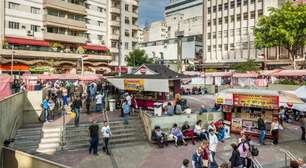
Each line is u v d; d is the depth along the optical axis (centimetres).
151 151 1591
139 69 2544
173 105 2167
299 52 5034
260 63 5691
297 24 4247
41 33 5184
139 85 2280
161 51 9219
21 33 4862
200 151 1127
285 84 3638
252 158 1253
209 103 3158
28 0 4953
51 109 1944
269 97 1823
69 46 5725
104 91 2630
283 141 1844
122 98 2372
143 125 1900
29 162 871
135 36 7456
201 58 7825
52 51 5147
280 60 5366
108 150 1573
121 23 7006
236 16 6362
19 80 2752
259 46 4812
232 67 5894
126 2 7125
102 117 2039
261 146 1728
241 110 1994
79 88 2731
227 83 4672
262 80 3922
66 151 1545
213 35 6938
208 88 4366
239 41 6281
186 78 2391
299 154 1553
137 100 2416
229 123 2019
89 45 6141
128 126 1883
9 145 1265
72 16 5716
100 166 1331
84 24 5922
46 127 1730
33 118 1906
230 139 1864
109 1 6731
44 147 1560
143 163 1388
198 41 8356
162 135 1691
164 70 2509
